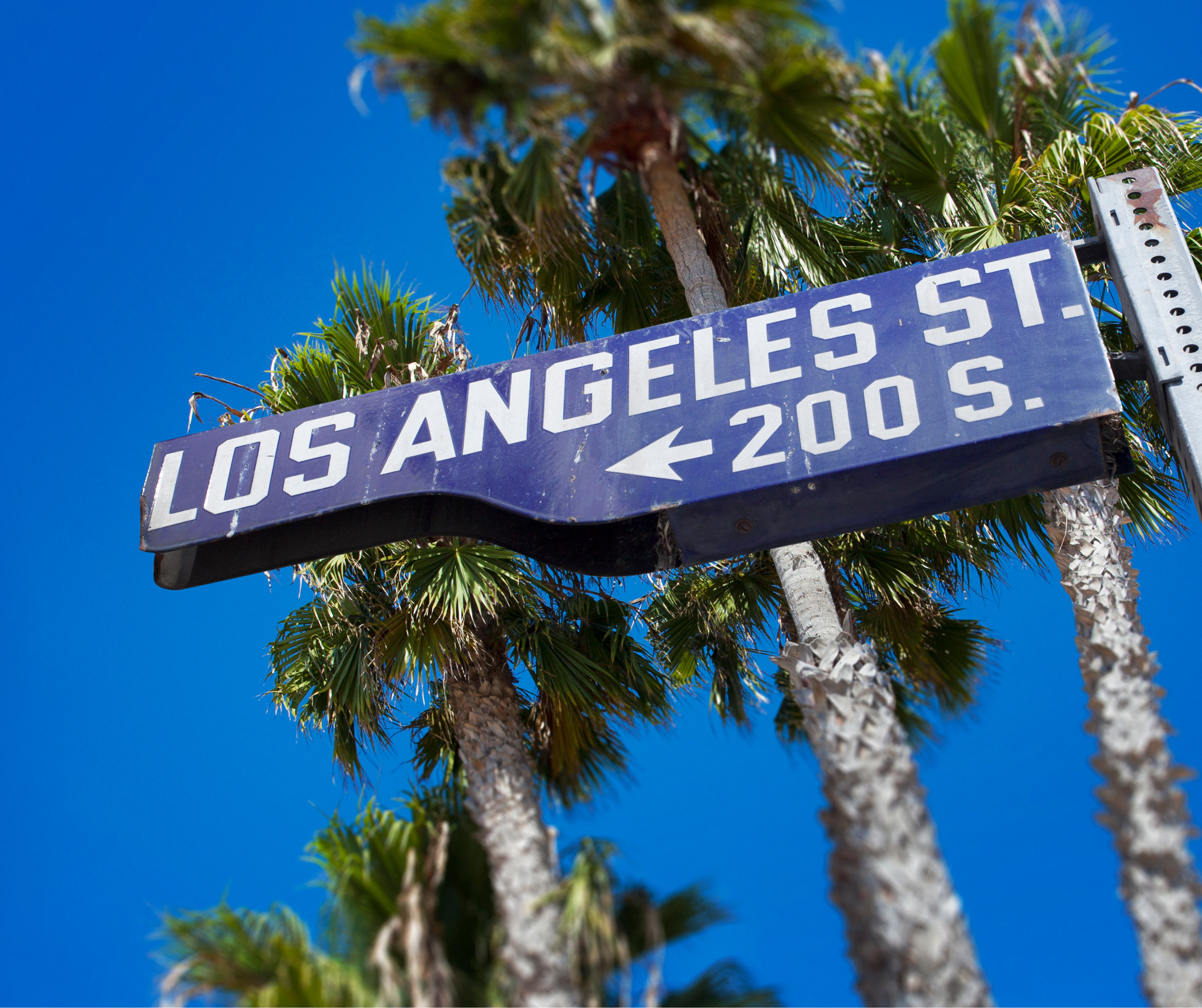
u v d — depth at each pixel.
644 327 8.05
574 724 7.27
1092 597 5.47
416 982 4.14
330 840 4.98
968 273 5.83
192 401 7.77
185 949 4.35
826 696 4.73
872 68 7.19
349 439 6.29
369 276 8.29
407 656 7.09
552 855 4.73
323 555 6.43
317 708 7.74
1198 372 5.96
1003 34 6.85
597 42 5.06
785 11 5.06
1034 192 7.29
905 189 7.76
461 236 7.10
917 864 4.14
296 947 4.39
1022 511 7.68
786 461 5.49
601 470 5.72
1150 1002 4.18
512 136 5.45
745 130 6.54
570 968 4.26
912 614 8.45
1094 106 7.50
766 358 5.84
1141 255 6.38
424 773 7.48
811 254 7.86
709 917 4.50
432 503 6.58
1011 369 5.49
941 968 3.92
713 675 8.77
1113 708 4.89
